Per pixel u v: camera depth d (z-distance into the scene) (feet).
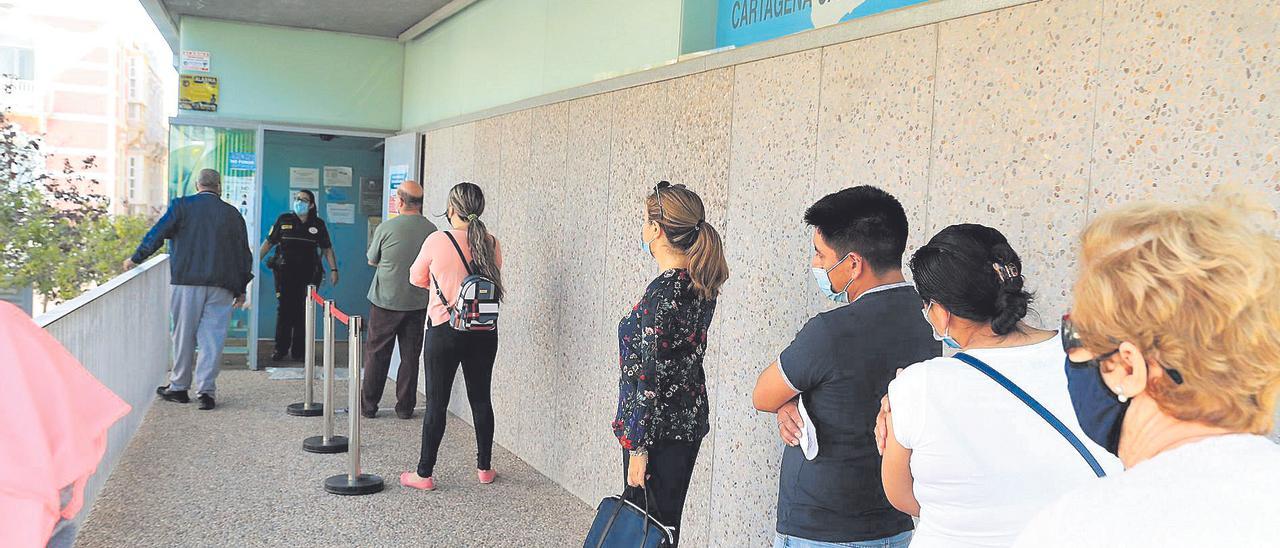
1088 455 4.55
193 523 14.53
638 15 15.49
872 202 7.26
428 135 26.45
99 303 14.90
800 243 11.00
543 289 18.30
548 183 18.26
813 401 7.07
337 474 17.43
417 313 22.29
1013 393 4.76
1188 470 2.99
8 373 5.28
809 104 10.98
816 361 6.95
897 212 7.27
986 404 4.77
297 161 33.63
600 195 16.12
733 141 12.43
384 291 21.94
